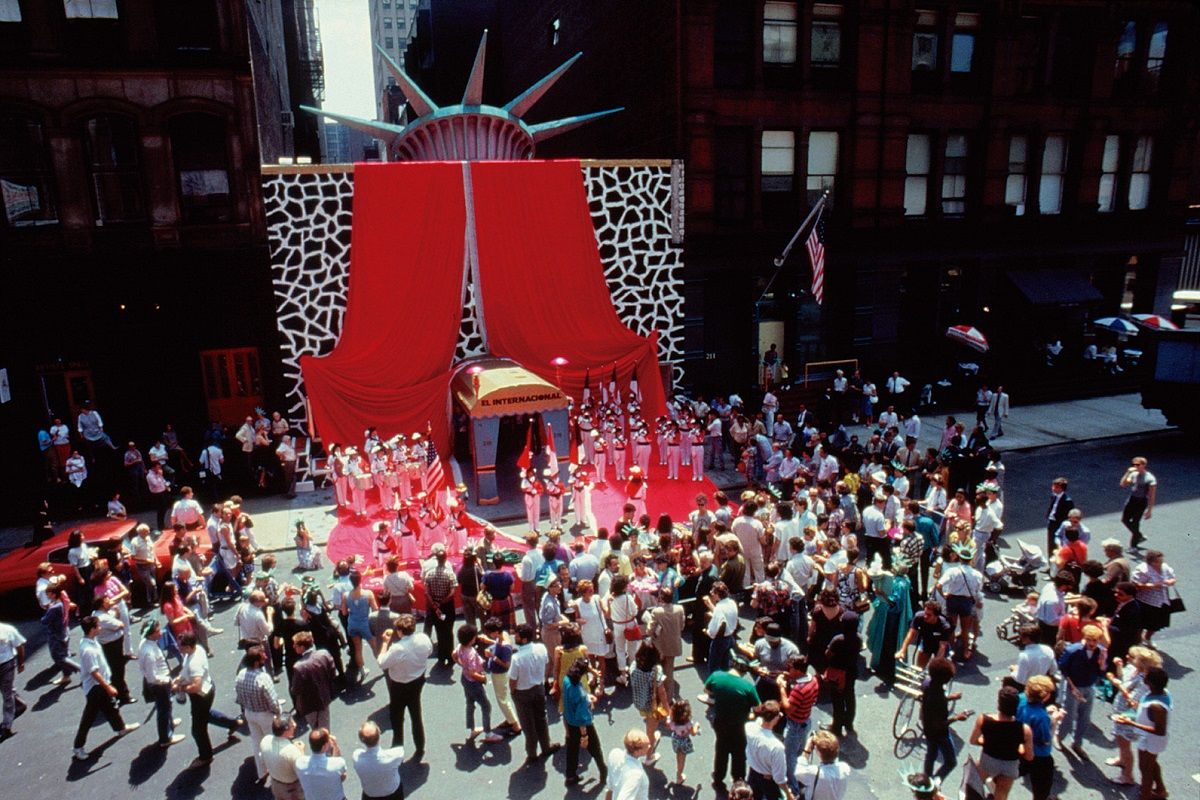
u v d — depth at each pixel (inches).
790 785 351.6
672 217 1021.8
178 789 382.6
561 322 995.9
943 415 1064.2
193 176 866.1
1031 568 581.6
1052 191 1200.2
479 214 942.4
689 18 984.9
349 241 903.1
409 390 927.0
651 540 530.6
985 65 1112.8
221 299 927.7
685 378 1074.1
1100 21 1132.5
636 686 383.2
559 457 850.1
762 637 397.1
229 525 587.5
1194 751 396.8
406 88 1015.0
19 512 774.5
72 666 480.7
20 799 378.3
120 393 888.3
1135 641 434.0
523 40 1631.4
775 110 1040.8
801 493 581.9
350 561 484.4
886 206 1104.2
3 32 780.0
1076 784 371.2
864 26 1040.2
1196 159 1326.3
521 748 405.7
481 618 490.0
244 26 837.2
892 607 446.0
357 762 313.9
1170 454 904.9
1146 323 1063.0
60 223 824.9
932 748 349.7
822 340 1149.7
